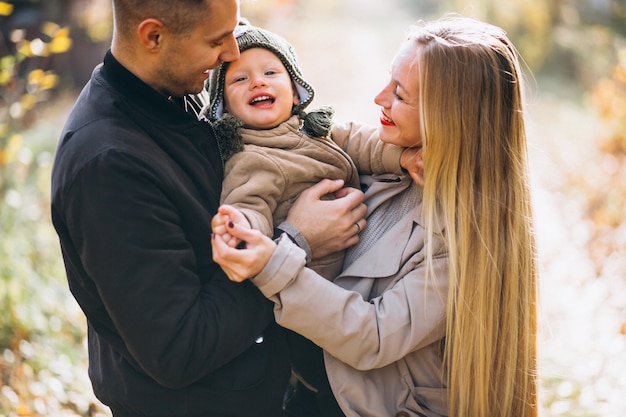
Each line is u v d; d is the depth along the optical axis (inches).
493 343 92.4
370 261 93.4
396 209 96.9
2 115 265.0
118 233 79.6
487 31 92.7
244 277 84.4
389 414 93.8
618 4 584.7
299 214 92.3
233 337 85.6
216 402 88.4
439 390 94.3
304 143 94.6
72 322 189.5
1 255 192.2
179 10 81.4
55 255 215.8
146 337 81.0
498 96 90.2
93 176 79.5
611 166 301.6
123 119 83.0
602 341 192.5
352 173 99.2
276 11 565.6
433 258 91.4
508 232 92.2
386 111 93.6
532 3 573.6
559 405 161.3
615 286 226.2
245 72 93.1
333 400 98.9
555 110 446.0
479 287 90.7
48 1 418.3
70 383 164.7
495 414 93.7
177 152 85.9
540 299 98.0
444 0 788.0
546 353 182.9
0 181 231.9
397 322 89.0
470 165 90.2
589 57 550.6
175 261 81.8
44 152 271.4
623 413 160.1
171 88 87.0
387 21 806.5
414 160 93.6
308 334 88.3
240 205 89.4
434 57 88.9
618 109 301.3
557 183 316.8
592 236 260.5
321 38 690.8
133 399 88.2
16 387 160.1
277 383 93.7
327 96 502.3
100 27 427.8
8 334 174.7
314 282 87.2
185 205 84.7
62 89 426.6
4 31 390.0
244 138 92.7
